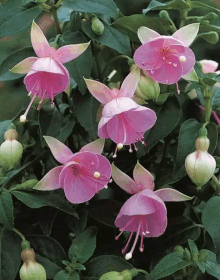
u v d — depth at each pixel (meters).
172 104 0.77
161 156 0.85
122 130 0.73
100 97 0.73
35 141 0.83
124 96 0.73
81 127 0.81
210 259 0.76
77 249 0.76
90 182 0.73
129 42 0.77
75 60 0.74
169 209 0.82
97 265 0.76
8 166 0.75
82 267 0.75
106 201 0.80
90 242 0.76
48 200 0.75
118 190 0.84
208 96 0.77
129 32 0.78
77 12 0.78
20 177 0.83
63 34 0.77
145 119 0.73
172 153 0.83
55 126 0.79
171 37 0.71
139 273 0.76
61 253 0.77
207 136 0.77
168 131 0.76
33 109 0.84
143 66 0.72
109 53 0.84
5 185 0.80
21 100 1.31
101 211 0.80
